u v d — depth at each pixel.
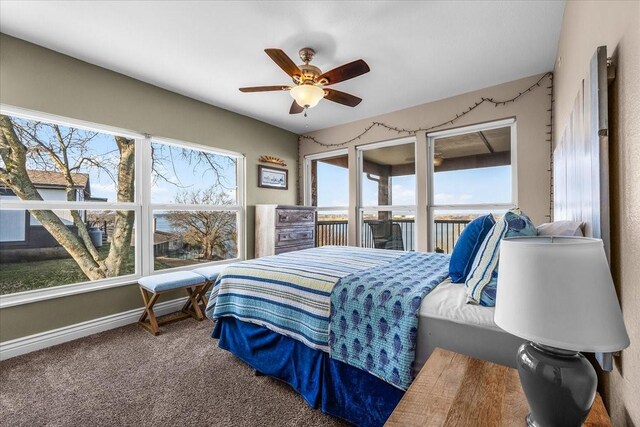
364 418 1.44
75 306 2.62
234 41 2.36
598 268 0.63
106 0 1.91
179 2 1.93
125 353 2.30
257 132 4.33
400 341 1.33
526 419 0.75
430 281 1.61
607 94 0.91
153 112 3.17
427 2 1.92
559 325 0.62
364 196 4.43
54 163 2.70
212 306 2.18
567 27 1.91
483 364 1.05
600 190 0.91
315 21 2.12
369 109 3.92
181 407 1.66
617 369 0.88
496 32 2.24
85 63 2.68
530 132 3.00
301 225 4.22
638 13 0.72
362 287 1.56
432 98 3.56
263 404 1.68
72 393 1.79
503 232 1.33
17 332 2.31
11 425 1.54
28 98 2.38
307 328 1.65
